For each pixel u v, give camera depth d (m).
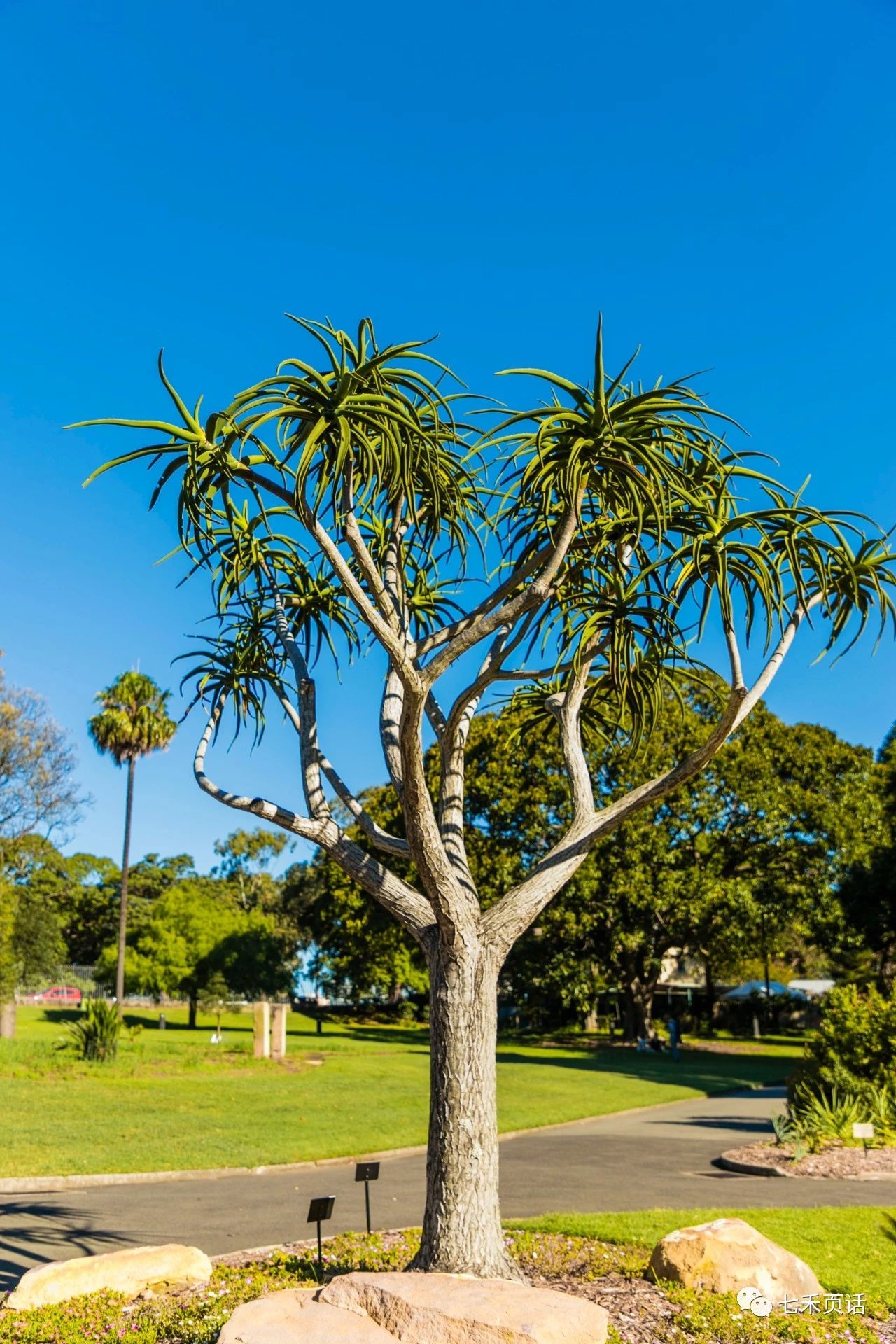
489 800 39.56
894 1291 7.14
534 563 7.47
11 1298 6.86
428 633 9.29
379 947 46.78
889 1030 16.89
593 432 6.82
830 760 40.97
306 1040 38.16
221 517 7.53
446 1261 6.67
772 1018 59.12
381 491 7.68
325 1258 8.05
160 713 40.34
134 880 75.81
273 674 9.26
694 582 8.02
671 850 38.12
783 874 39.62
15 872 44.28
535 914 7.45
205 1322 6.18
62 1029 38.50
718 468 7.48
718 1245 7.09
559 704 9.19
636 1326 6.20
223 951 44.66
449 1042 7.05
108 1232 9.82
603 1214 9.94
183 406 6.61
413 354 6.89
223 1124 17.66
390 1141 16.58
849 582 8.38
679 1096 25.55
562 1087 26.25
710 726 39.00
